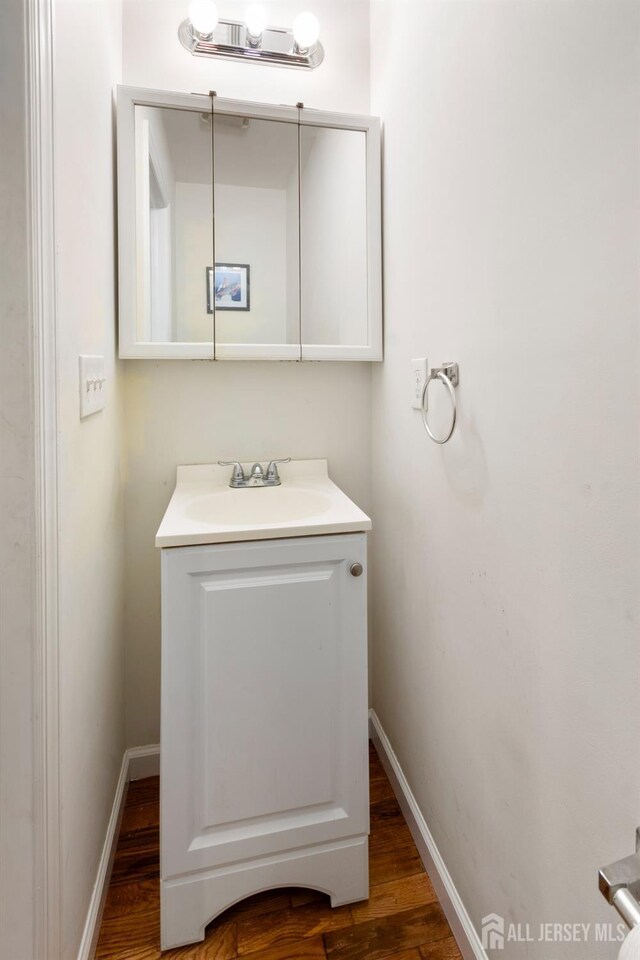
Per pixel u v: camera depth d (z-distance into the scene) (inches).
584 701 27.1
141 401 59.0
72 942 35.9
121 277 52.9
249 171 57.6
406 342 52.6
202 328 57.5
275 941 43.2
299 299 59.5
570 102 26.5
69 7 34.0
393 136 54.9
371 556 67.2
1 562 28.6
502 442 34.3
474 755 39.5
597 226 24.9
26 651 29.2
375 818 55.9
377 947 42.8
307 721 44.0
